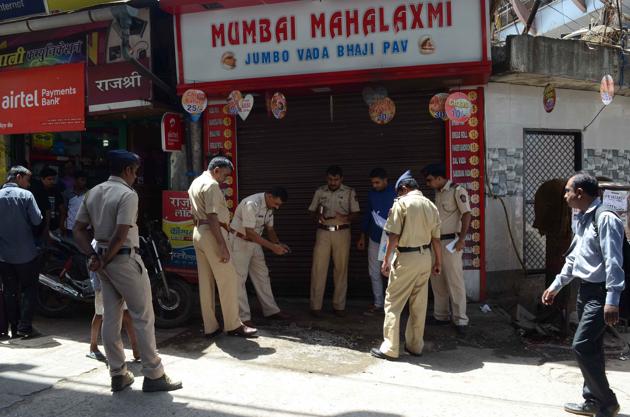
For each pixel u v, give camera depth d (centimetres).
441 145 675
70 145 860
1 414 361
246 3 630
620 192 566
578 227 367
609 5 845
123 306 414
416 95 680
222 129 725
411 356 494
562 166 759
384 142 689
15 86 746
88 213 400
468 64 591
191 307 571
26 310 542
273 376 436
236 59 652
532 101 727
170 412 364
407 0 602
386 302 494
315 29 627
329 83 628
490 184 700
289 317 617
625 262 339
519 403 385
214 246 516
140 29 686
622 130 797
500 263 706
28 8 714
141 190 831
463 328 554
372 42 615
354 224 694
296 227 713
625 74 728
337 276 623
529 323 580
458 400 389
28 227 543
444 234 565
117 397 390
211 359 477
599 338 347
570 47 682
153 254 564
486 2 587
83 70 712
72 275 604
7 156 790
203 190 511
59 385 414
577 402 384
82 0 690
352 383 422
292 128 711
